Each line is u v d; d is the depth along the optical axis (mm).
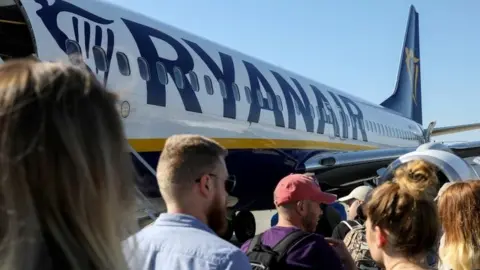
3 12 5914
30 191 972
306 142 12078
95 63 6453
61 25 6129
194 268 1909
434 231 2188
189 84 8172
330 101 14383
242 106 9555
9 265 935
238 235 12344
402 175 2354
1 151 958
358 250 3980
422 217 2162
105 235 1028
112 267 1024
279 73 12094
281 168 10984
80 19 6457
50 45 5895
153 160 7309
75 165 994
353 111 16281
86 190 1004
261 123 10188
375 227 2230
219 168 2262
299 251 2807
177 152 2217
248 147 9734
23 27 6070
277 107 10867
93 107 1047
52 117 987
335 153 12562
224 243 2002
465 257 2473
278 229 3016
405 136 22438
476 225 2471
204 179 2201
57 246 981
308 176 3281
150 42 7668
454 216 2531
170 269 1924
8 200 950
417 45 28422
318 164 11984
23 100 976
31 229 956
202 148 2232
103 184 1036
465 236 2486
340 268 2881
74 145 996
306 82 13742
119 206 1082
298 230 2955
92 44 6492
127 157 1134
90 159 1020
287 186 3133
